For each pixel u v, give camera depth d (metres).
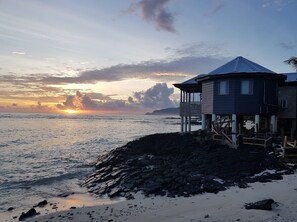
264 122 30.47
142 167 21.64
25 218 13.86
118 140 54.66
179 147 25.11
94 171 24.73
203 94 28.95
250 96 25.00
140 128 99.38
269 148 21.83
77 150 39.69
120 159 25.88
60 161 30.47
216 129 25.05
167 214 12.43
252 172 17.58
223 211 11.75
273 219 10.18
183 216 11.84
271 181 15.65
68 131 79.94
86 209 14.27
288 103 30.30
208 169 18.56
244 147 22.61
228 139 23.33
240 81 25.16
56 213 13.90
